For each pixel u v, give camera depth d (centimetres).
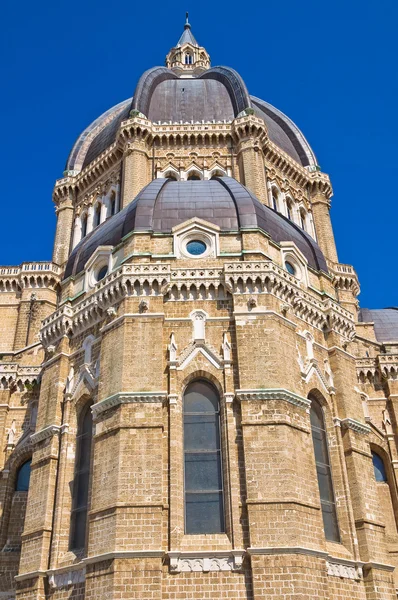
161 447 2973
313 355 3666
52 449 3456
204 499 2973
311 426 3459
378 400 4922
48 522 3262
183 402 3212
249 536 2781
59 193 7031
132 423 3012
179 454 3023
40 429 3622
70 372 3659
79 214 6838
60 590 3022
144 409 3053
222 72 7181
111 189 6462
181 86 7025
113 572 2669
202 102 6831
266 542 2747
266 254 3647
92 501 2973
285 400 3117
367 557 3212
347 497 3344
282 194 6650
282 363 3262
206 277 3472
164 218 3772
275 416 3047
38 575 3114
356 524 3319
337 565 3056
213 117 6675
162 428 3030
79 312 3753
